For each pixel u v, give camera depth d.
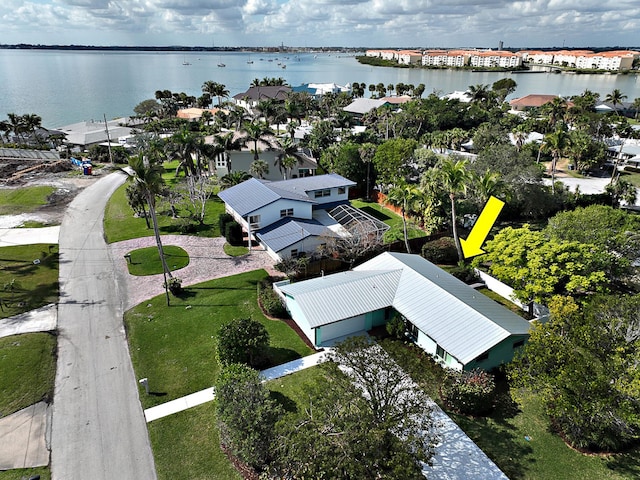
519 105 148.38
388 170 61.75
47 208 58.72
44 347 30.66
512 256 34.44
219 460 21.95
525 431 24.02
